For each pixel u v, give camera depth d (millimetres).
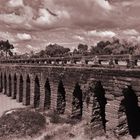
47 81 41156
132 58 24859
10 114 36906
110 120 27000
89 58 31859
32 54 86125
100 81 28453
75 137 28875
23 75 50562
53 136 29875
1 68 69125
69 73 34406
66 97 35312
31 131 31875
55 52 90188
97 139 27375
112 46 64375
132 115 27266
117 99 26031
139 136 26156
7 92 61750
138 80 23359
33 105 45438
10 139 30625
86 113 30891
